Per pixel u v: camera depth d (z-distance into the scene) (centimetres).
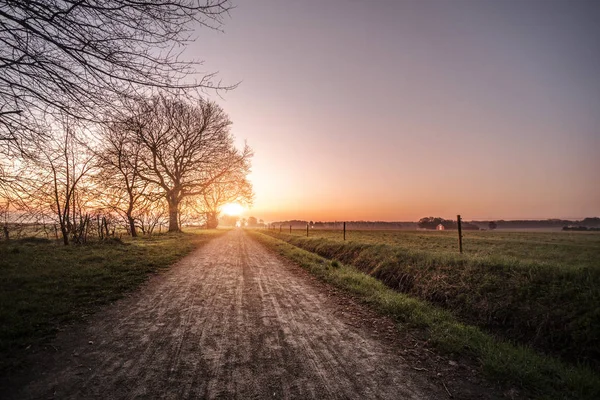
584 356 456
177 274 941
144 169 2648
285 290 792
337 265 1198
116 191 2153
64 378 312
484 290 696
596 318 493
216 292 731
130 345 404
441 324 534
